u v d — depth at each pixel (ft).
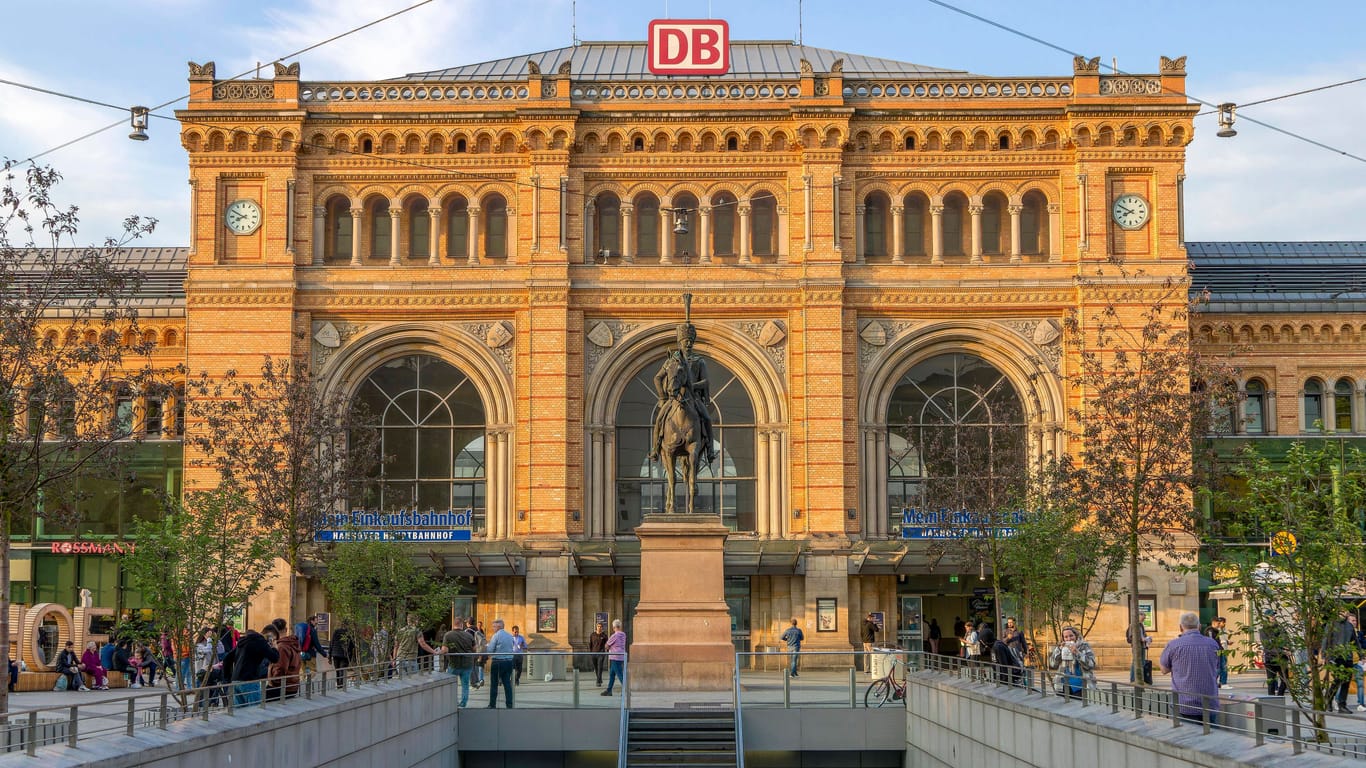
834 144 199.93
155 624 118.01
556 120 199.41
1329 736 74.59
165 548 115.24
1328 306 212.64
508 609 195.00
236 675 88.94
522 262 199.93
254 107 198.59
